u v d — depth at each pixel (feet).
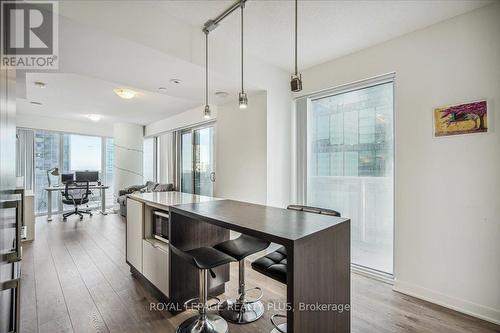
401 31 7.93
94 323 6.41
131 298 7.60
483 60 6.68
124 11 6.21
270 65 10.42
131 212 9.20
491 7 6.56
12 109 3.75
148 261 7.91
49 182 19.47
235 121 12.08
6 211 3.58
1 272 3.28
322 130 10.84
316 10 6.92
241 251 6.29
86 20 5.59
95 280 8.79
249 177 11.23
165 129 20.45
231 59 8.78
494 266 6.52
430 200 7.57
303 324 3.90
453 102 7.14
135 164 22.82
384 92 9.02
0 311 3.36
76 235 14.37
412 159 7.91
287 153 11.22
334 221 4.96
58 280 8.78
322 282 4.30
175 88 10.13
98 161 23.63
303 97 11.07
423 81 7.70
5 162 3.31
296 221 4.96
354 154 9.84
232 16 7.20
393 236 8.54
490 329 6.25
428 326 6.38
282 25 7.66
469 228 6.89
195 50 7.72
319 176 10.94
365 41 8.55
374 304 7.41
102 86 11.95
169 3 6.65
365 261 9.57
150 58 7.30
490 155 6.58
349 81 9.46
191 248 7.06
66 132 21.24
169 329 6.20
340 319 4.74
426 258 7.63
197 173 17.43
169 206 6.79
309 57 9.79
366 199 9.52
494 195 6.53
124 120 21.29
